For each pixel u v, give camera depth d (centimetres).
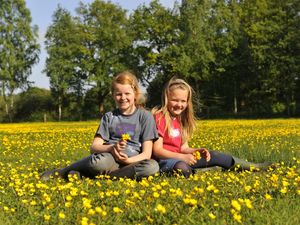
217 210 421
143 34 5559
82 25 5869
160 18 5509
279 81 5084
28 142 1491
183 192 499
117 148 616
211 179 575
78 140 1631
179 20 5372
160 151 667
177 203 438
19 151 1199
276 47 5050
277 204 448
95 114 6138
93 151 645
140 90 674
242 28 5334
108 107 6247
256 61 5078
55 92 5869
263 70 5134
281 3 5328
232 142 1359
